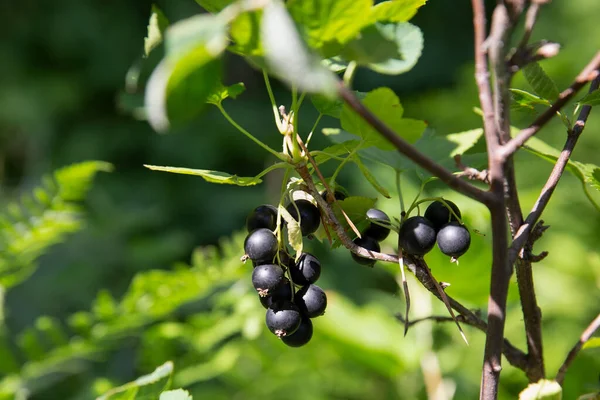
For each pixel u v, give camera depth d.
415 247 0.43
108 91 2.31
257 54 0.38
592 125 1.20
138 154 2.19
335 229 0.44
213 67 0.38
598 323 0.47
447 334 0.77
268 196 2.04
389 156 0.50
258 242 0.43
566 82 1.12
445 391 0.68
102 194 1.78
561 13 1.62
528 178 1.16
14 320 1.48
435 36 2.37
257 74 2.29
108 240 1.58
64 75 2.31
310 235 0.46
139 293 0.74
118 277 1.56
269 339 0.81
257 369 0.94
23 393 0.76
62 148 2.23
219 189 2.12
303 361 0.85
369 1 0.38
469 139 0.52
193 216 2.08
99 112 2.32
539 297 0.91
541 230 0.45
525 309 0.46
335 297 0.74
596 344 0.48
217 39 0.37
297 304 0.44
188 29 0.37
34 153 2.33
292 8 0.38
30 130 2.28
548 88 0.46
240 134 2.13
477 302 0.61
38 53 2.33
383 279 1.59
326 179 0.46
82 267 1.54
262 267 0.43
